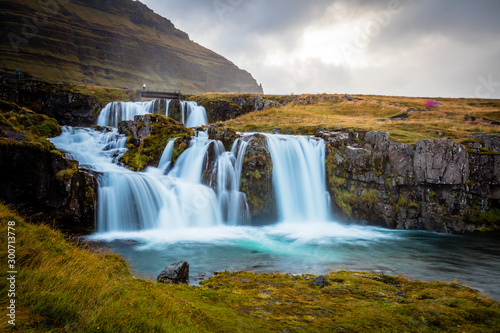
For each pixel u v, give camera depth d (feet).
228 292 32.19
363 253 60.80
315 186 95.30
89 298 18.01
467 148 90.02
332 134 101.96
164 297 24.11
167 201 78.02
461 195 84.43
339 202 91.91
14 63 426.10
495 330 23.29
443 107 164.86
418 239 74.02
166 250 57.77
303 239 70.54
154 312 19.99
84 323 15.74
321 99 190.08
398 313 26.40
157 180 80.79
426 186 86.58
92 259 26.71
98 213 69.67
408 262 55.83
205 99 193.16
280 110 174.09
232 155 90.38
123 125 116.57
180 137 97.40
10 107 99.19
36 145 63.26
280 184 90.74
